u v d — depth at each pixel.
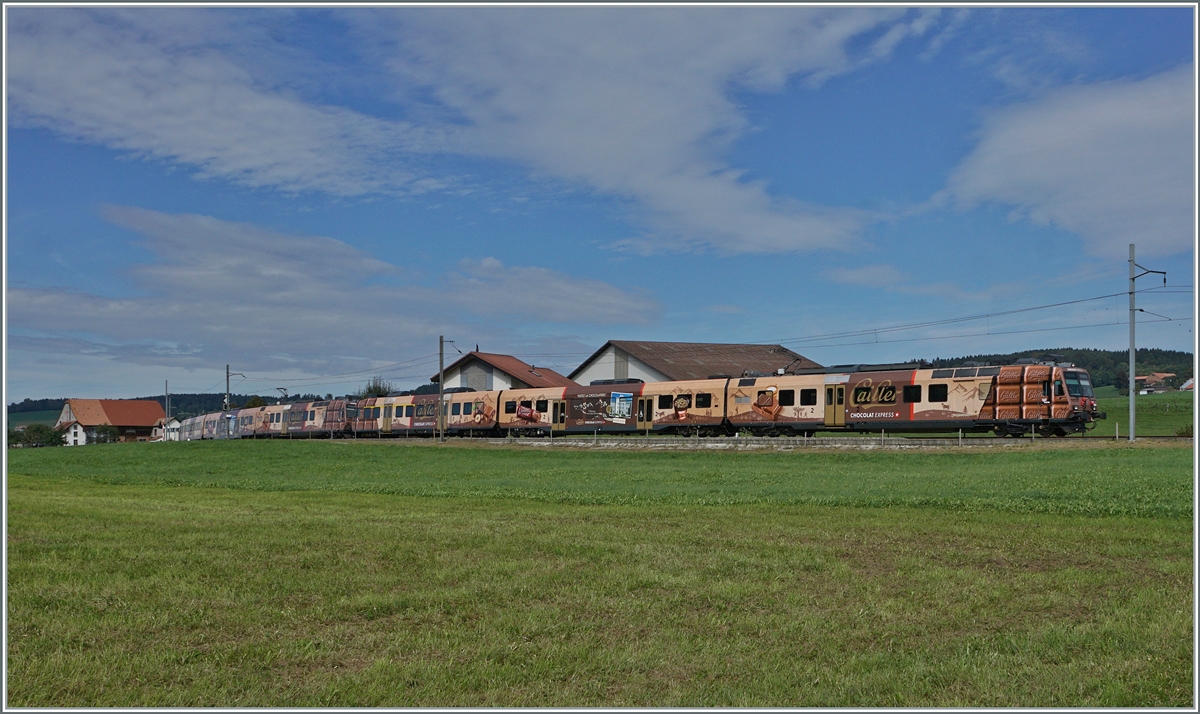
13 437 107.81
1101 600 11.15
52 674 8.28
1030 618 10.45
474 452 49.31
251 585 11.82
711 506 22.25
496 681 8.40
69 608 10.45
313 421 73.44
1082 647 9.28
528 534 16.56
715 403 49.47
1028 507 20.28
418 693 8.09
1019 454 34.50
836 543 15.46
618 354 75.88
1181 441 35.97
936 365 43.97
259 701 7.84
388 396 67.94
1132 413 38.03
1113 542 15.21
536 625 10.08
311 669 8.70
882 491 24.52
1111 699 7.91
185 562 13.27
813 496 23.58
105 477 39.28
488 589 11.76
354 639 9.62
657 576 12.53
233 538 15.76
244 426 81.25
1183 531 16.41
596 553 14.34
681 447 44.66
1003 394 40.38
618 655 9.09
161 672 8.46
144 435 120.94
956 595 11.45
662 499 24.23
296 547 14.81
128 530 16.62
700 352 78.62
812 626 10.09
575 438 53.78
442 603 11.04
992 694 8.06
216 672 8.49
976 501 21.38
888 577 12.57
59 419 122.00
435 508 22.92
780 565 13.30
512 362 83.06
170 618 10.16
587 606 10.98
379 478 36.78
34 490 30.55
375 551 14.51
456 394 63.00
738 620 10.36
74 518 18.55
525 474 35.88
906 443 39.88
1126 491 22.14
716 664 8.89
